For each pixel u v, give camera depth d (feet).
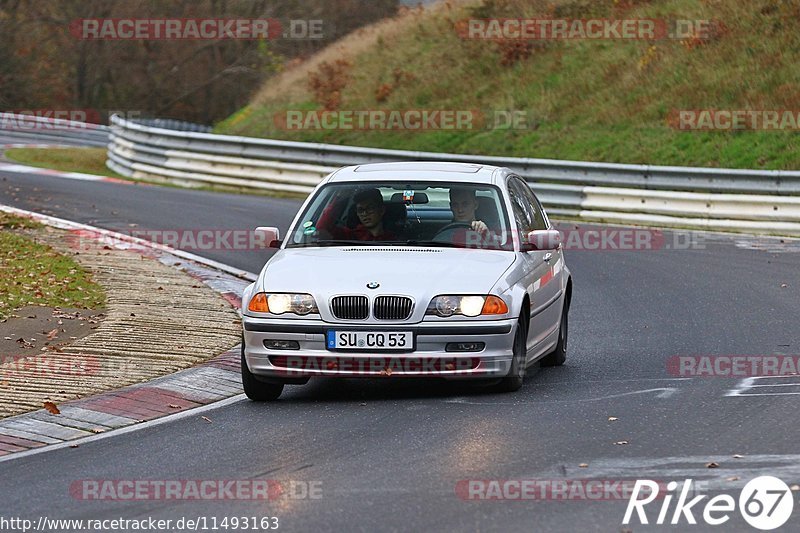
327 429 90.74
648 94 322.14
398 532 64.18
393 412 96.48
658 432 86.89
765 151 276.41
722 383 106.01
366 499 70.69
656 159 291.17
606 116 319.06
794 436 84.48
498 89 359.05
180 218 242.37
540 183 276.41
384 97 379.35
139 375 111.24
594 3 378.53
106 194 281.95
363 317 99.04
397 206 111.45
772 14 332.80
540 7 387.34
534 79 354.74
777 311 148.05
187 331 132.26
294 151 310.86
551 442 84.33
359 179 114.01
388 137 352.08
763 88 305.12
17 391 104.27
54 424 94.07
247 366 101.60
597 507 68.13
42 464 82.48
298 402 102.89
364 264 103.09
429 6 437.99
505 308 100.12
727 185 247.09
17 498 73.87
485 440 85.30
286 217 247.50
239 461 81.51
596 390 104.42
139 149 351.25
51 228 216.74
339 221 111.14
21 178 315.78
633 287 172.04
